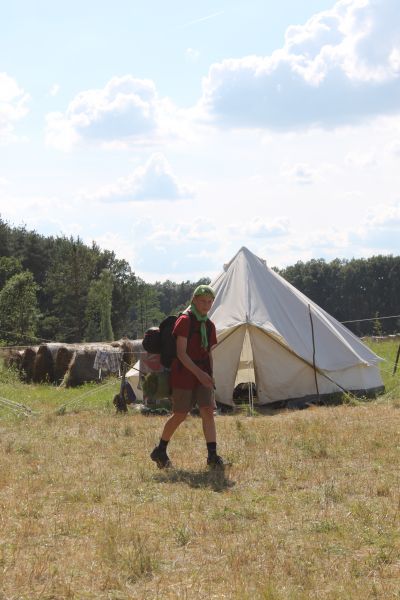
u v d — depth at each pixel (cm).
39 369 2366
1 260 7525
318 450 866
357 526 573
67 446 987
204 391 825
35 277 8938
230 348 1512
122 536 556
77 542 554
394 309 10656
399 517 592
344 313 10938
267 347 1520
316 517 603
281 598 437
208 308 833
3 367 2423
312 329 1575
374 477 737
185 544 544
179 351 815
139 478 769
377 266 10719
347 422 1116
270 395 1520
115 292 9106
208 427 826
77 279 8219
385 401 1463
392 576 471
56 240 9388
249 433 1016
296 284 11206
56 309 8300
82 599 444
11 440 1052
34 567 490
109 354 1891
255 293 1592
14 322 5831
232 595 444
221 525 585
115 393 1803
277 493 693
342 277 11019
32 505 661
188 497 681
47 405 1619
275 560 499
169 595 447
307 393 1520
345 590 445
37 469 832
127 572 483
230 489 714
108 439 1038
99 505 665
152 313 10688
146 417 1330
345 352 1570
